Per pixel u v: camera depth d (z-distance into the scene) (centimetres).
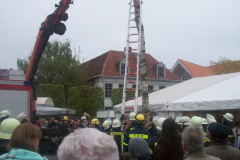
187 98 980
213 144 307
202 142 256
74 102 2373
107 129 752
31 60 787
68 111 1267
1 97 661
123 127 848
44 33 759
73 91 2405
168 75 3594
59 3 737
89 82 3459
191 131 259
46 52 3053
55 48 3098
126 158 315
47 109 1204
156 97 1234
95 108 2395
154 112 1134
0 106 656
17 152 206
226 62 3509
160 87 3481
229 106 786
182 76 3766
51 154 844
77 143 138
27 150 209
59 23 750
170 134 311
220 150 295
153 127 622
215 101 822
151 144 385
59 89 2258
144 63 845
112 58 3406
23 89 695
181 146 309
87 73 3291
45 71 2986
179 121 662
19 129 217
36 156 208
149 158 292
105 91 3166
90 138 140
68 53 3103
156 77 3472
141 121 440
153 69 3553
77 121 1140
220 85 1096
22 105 687
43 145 838
